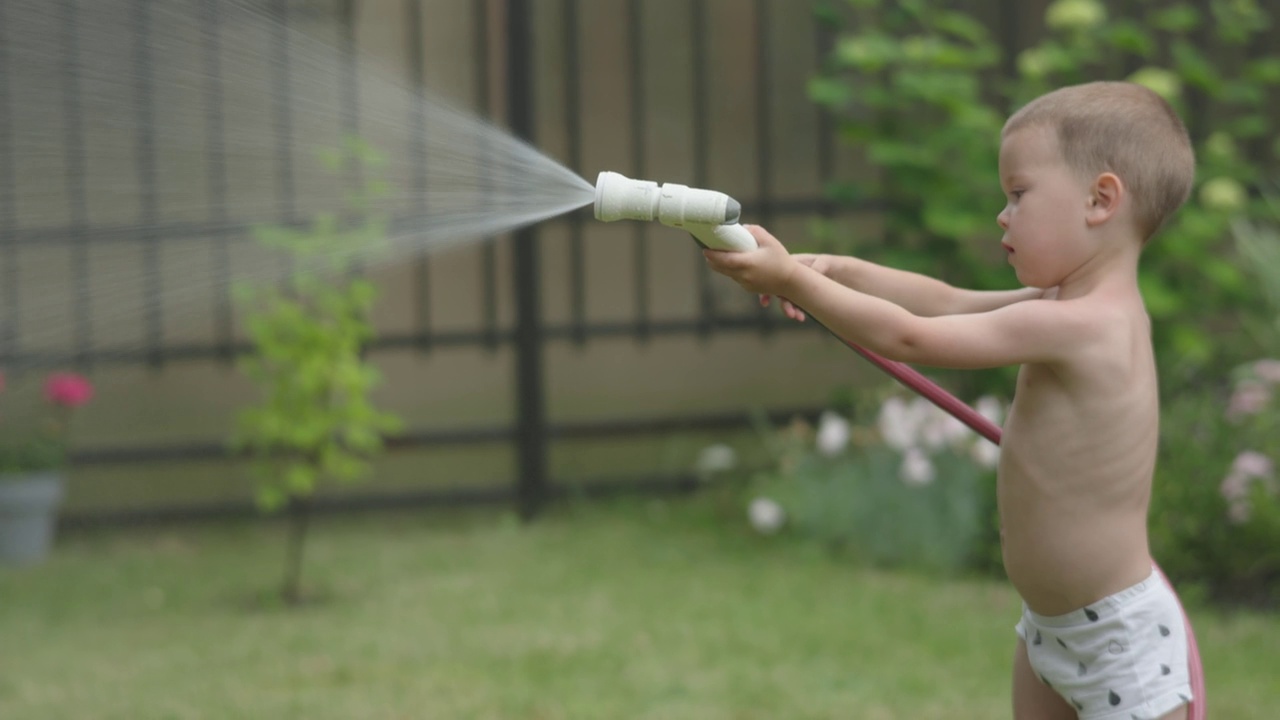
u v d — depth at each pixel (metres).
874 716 4.38
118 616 5.65
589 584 6.04
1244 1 6.98
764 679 4.75
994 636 5.21
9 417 6.78
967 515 6.20
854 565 6.28
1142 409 2.49
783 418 7.69
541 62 7.39
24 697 4.64
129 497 7.12
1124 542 2.50
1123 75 7.66
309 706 4.51
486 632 5.35
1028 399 2.54
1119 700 2.51
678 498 7.54
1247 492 5.59
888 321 2.35
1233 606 5.52
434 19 7.16
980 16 7.75
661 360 7.68
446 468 7.48
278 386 5.78
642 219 2.31
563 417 7.59
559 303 7.62
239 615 5.66
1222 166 6.73
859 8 7.59
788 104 7.64
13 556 6.52
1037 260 2.55
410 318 7.35
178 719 4.40
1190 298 6.55
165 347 6.80
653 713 4.43
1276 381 5.98
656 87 7.50
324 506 7.20
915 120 7.55
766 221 7.50
